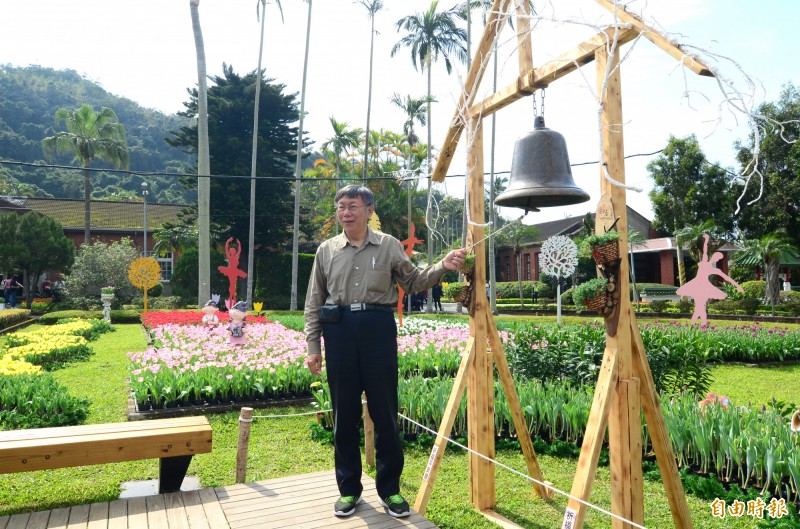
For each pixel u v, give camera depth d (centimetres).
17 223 2492
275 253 3138
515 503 357
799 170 2144
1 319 1505
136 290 2544
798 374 918
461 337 940
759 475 370
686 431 412
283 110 3027
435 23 2525
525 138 299
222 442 501
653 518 343
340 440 296
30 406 548
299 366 690
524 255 3984
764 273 2633
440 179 346
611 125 238
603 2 233
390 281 298
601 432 238
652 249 3133
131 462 445
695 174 2533
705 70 199
